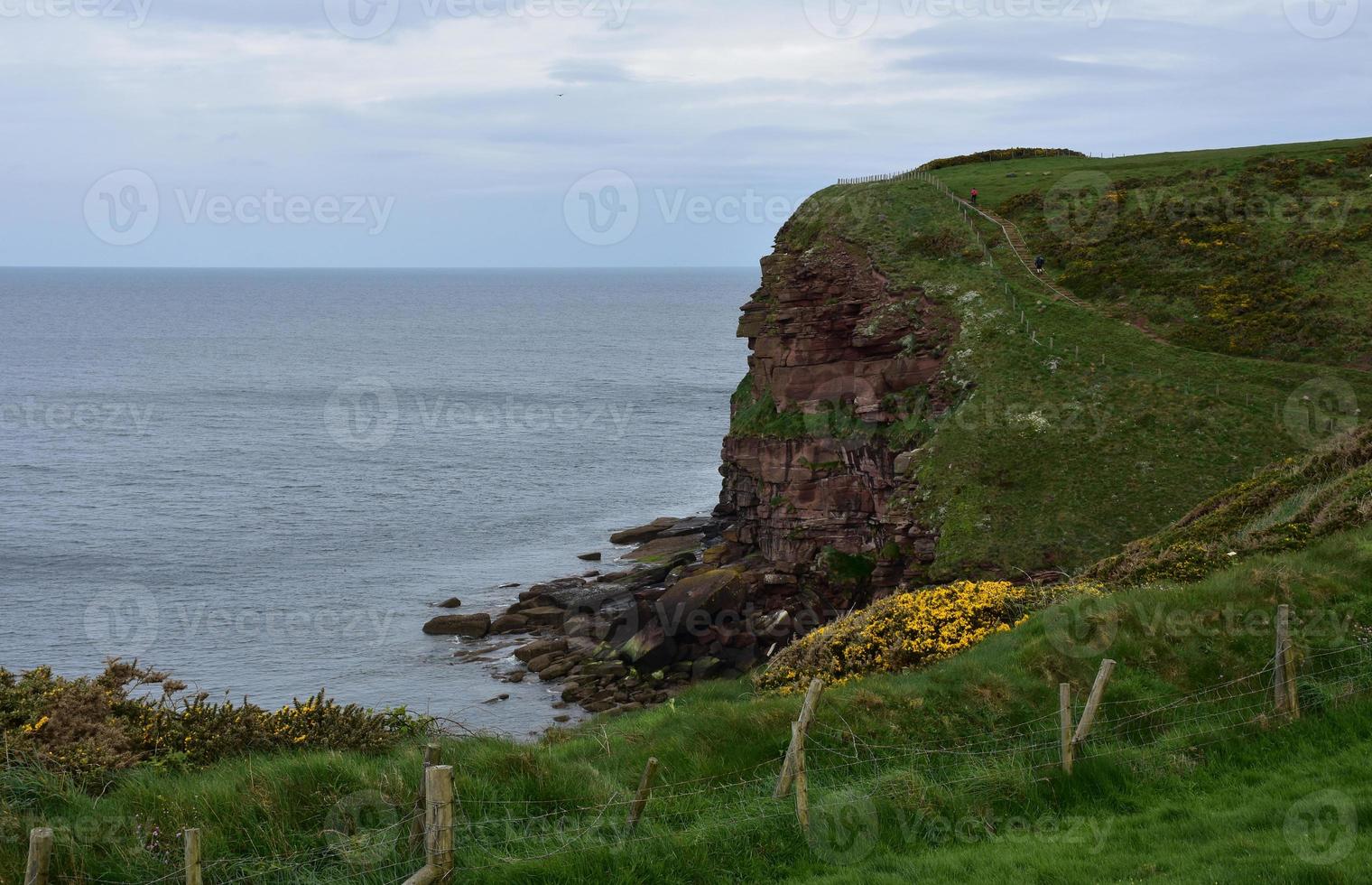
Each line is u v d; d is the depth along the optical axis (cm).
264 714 2009
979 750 1875
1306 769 1664
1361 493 2800
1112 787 1688
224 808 1441
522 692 5003
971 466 5425
